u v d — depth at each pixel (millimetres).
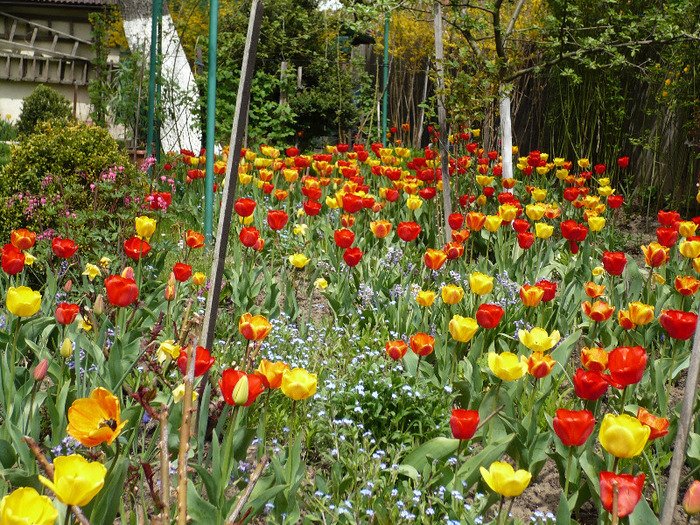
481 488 2746
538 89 11562
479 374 3467
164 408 1554
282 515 2410
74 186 5289
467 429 2346
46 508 1188
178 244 5801
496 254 5863
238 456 2572
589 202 6660
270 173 6742
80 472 1347
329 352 4000
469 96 5992
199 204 7684
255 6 2928
